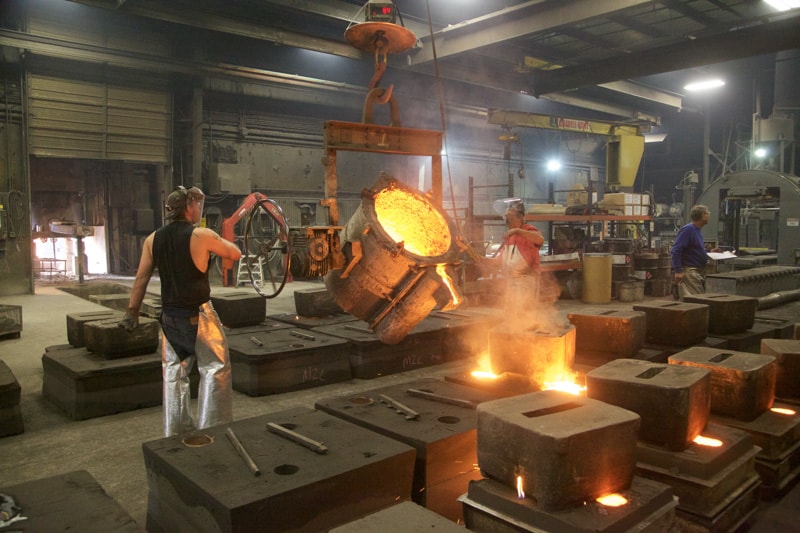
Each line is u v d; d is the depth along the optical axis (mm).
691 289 7312
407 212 3113
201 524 2178
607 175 15914
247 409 4762
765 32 13594
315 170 18531
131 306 3631
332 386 5496
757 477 2953
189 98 15977
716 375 3400
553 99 20812
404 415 3100
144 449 2592
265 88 16719
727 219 15594
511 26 13430
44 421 4508
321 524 2234
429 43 15055
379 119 19672
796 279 11789
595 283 11047
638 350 4754
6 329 7551
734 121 27562
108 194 16859
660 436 2793
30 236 12680
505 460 2334
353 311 2924
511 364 3742
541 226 25672
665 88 24781
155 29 14750
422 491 2693
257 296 6707
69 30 13555
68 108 13867
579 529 2039
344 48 15094
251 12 14555
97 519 1987
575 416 2346
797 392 3684
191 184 16078
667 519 2334
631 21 15930
